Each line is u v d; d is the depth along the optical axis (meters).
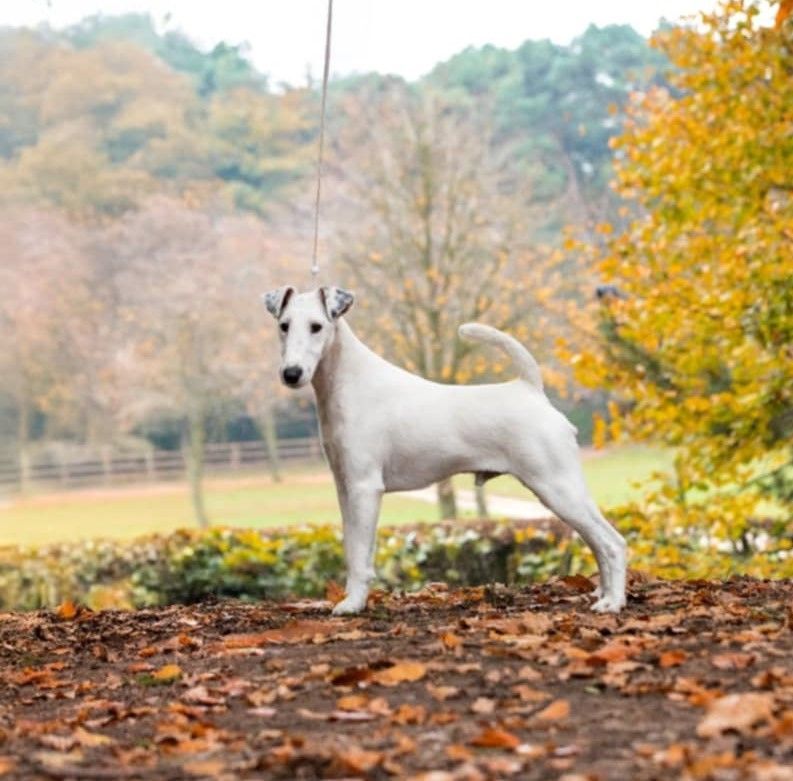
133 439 48.56
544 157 46.38
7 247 44.19
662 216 15.69
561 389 27.31
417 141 33.12
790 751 4.82
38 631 9.09
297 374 8.06
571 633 7.27
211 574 15.70
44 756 5.36
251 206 46.03
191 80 47.31
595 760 4.84
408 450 8.27
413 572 15.91
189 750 5.40
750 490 16.58
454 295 32.28
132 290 43.78
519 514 37.59
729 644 6.73
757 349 15.08
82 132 45.22
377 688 6.23
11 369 44.91
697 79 15.88
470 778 4.63
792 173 15.12
